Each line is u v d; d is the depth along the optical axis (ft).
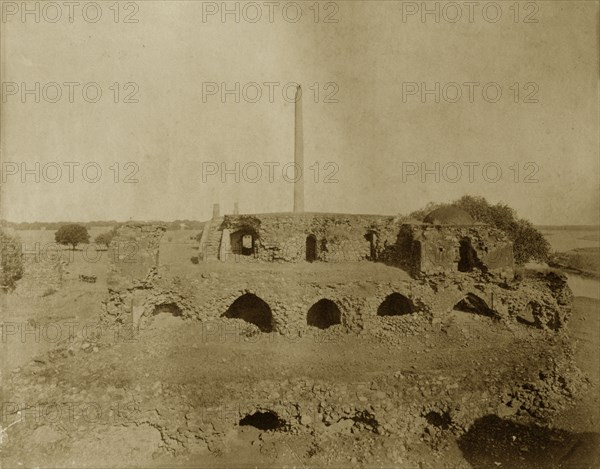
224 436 34.68
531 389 39.45
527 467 33.09
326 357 41.75
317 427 35.45
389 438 35.01
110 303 44.19
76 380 36.63
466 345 44.98
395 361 41.32
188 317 47.29
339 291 50.06
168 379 36.50
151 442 34.47
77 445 33.99
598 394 40.96
